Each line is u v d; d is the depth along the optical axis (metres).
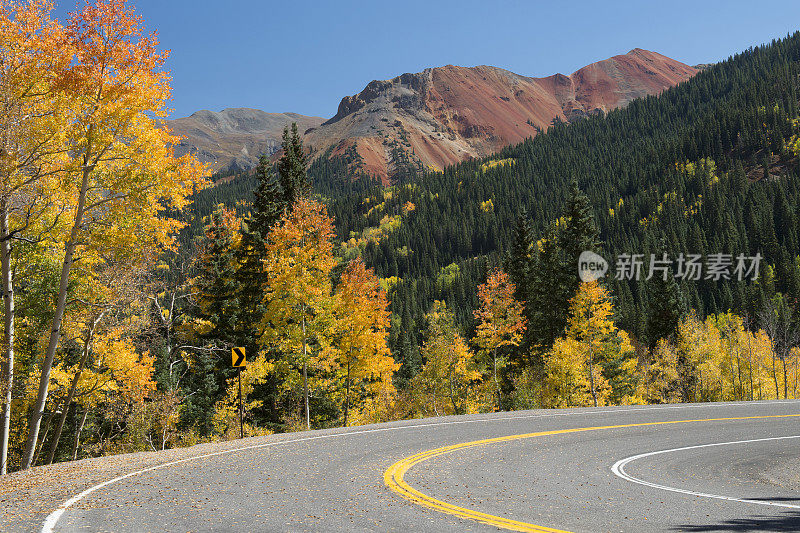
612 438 16.97
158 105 15.64
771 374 62.94
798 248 141.88
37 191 15.05
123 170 15.34
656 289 60.66
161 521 7.98
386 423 20.05
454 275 193.25
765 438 17.20
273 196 33.31
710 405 25.69
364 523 7.87
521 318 37.59
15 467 23.67
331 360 26.25
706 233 165.25
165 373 26.16
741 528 7.73
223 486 10.44
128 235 15.72
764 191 186.62
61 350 19.34
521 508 8.91
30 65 14.53
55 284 17.23
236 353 24.02
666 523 8.02
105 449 25.81
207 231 28.56
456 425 19.41
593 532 7.48
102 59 14.87
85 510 8.59
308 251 25.47
